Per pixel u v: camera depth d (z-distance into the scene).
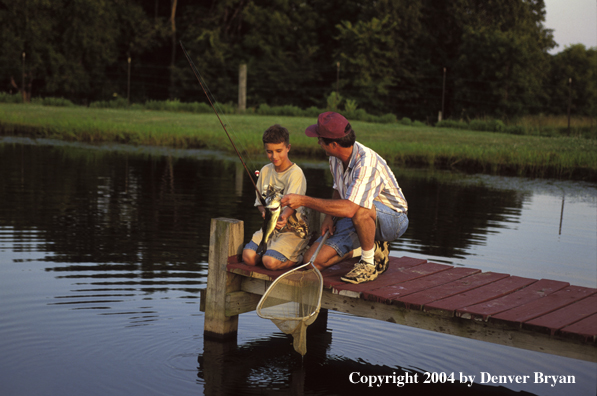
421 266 4.59
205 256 6.23
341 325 4.71
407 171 14.43
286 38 37.59
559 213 9.27
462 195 10.89
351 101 31.67
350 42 34.88
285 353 4.13
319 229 4.73
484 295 3.87
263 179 4.46
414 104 35.84
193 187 10.81
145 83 38.00
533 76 31.56
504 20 36.69
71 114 23.62
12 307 4.62
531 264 6.25
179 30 38.28
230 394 3.51
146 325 4.42
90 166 13.09
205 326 4.38
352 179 4.00
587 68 33.31
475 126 23.78
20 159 13.62
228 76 36.88
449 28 36.84
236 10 37.81
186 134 18.48
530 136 20.83
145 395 3.43
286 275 4.00
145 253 6.27
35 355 3.85
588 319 3.46
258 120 23.31
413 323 3.75
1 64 33.59
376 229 4.19
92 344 4.05
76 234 6.99
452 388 3.70
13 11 33.31
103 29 36.00
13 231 7.02
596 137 21.67
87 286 5.16
